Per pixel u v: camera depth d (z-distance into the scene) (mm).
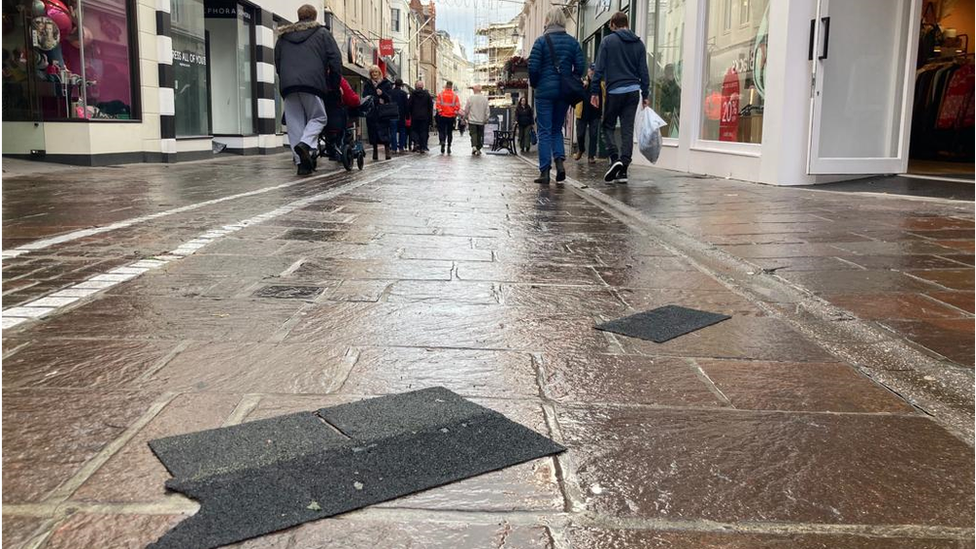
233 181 9547
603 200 7652
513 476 1823
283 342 2793
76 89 11633
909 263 4402
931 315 3328
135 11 12562
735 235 5387
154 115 13227
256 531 1532
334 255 4465
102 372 2434
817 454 1987
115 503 1633
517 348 2812
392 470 1814
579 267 4324
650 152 9539
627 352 2801
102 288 3527
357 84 36875
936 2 12797
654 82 14609
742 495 1765
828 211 6629
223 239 4922
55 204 6711
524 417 2189
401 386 2398
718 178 10672
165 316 3092
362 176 10820
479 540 1549
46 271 3881
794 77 8789
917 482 1849
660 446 2016
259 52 18188
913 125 13203
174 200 7152
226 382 2383
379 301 3418
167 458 1833
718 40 11250
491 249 4809
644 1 15125
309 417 2119
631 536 1582
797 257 4582
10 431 1973
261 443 1933
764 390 2443
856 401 2369
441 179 10453
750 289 3855
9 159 11336
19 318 3010
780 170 8977
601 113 14398
